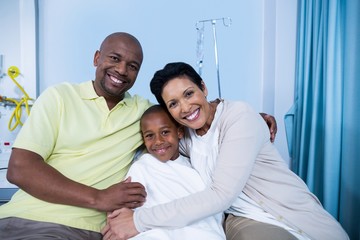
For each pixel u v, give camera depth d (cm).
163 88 97
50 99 97
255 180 97
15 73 166
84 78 177
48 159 97
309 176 150
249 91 188
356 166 123
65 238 85
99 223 97
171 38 180
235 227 97
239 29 185
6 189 158
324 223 92
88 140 98
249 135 87
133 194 92
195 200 82
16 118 163
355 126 123
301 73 170
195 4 181
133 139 109
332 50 131
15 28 167
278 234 87
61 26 173
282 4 185
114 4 175
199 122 98
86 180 96
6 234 82
